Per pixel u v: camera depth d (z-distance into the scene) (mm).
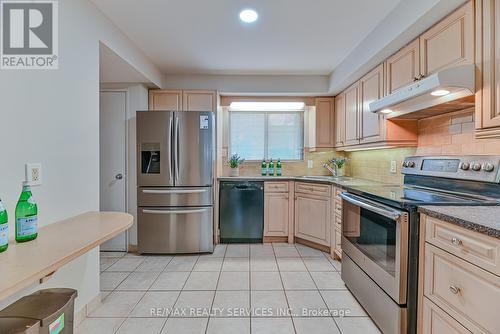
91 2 1964
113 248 3340
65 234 1368
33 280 938
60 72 1663
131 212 3318
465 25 1537
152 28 2371
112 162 3311
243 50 2832
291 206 3654
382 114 2482
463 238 1169
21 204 1270
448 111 2033
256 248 3453
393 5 1990
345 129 3438
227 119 4156
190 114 3152
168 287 2391
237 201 3641
